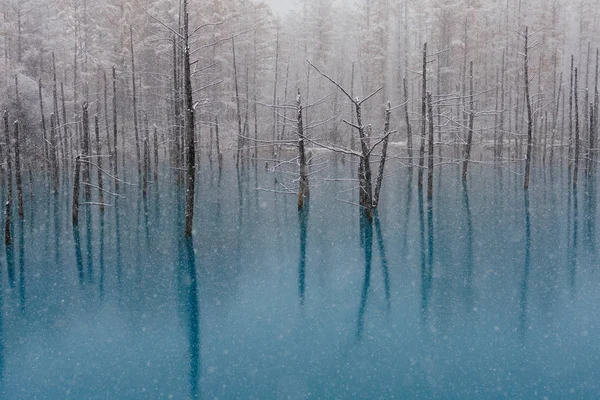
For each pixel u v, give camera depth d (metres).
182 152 33.09
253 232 19.89
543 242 17.53
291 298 12.80
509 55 47.97
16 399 8.23
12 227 20.52
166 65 44.41
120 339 10.51
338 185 31.22
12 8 39.56
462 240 18.08
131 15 44.47
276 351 9.88
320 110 50.75
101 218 22.30
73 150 38.72
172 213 23.45
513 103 48.53
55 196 27.03
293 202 25.92
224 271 15.13
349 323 11.15
